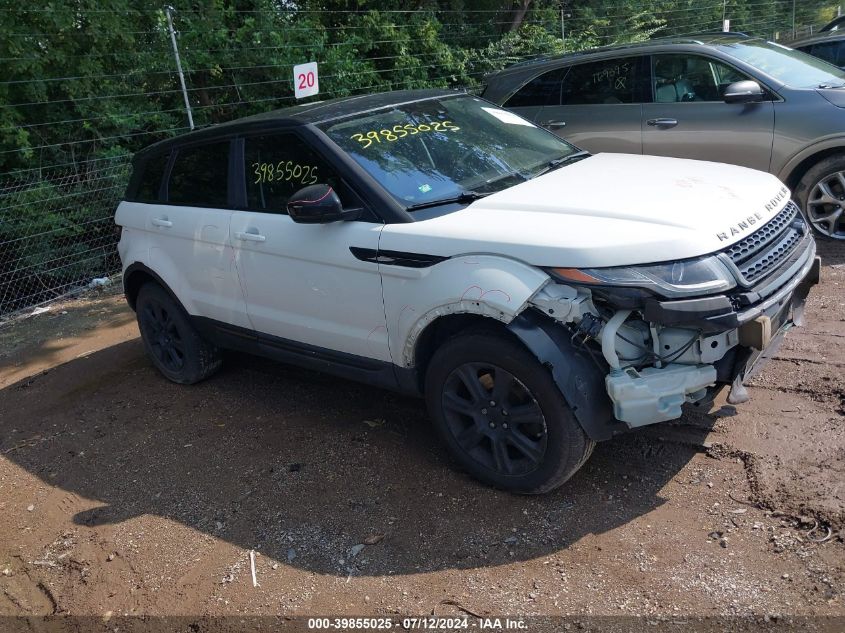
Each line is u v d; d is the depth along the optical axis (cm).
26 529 383
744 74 624
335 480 381
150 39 955
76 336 680
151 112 927
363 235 360
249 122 438
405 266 343
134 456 439
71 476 429
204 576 326
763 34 1981
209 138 463
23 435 491
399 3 1270
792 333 462
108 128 888
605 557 299
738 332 296
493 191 375
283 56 1043
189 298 480
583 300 298
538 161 419
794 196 623
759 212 334
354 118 411
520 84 755
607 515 324
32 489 422
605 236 302
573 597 281
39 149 838
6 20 773
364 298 368
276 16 1088
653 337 299
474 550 315
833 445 342
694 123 644
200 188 468
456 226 335
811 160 607
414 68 1182
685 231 302
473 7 1425
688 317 286
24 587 340
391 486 369
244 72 1057
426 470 378
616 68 694
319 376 513
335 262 373
